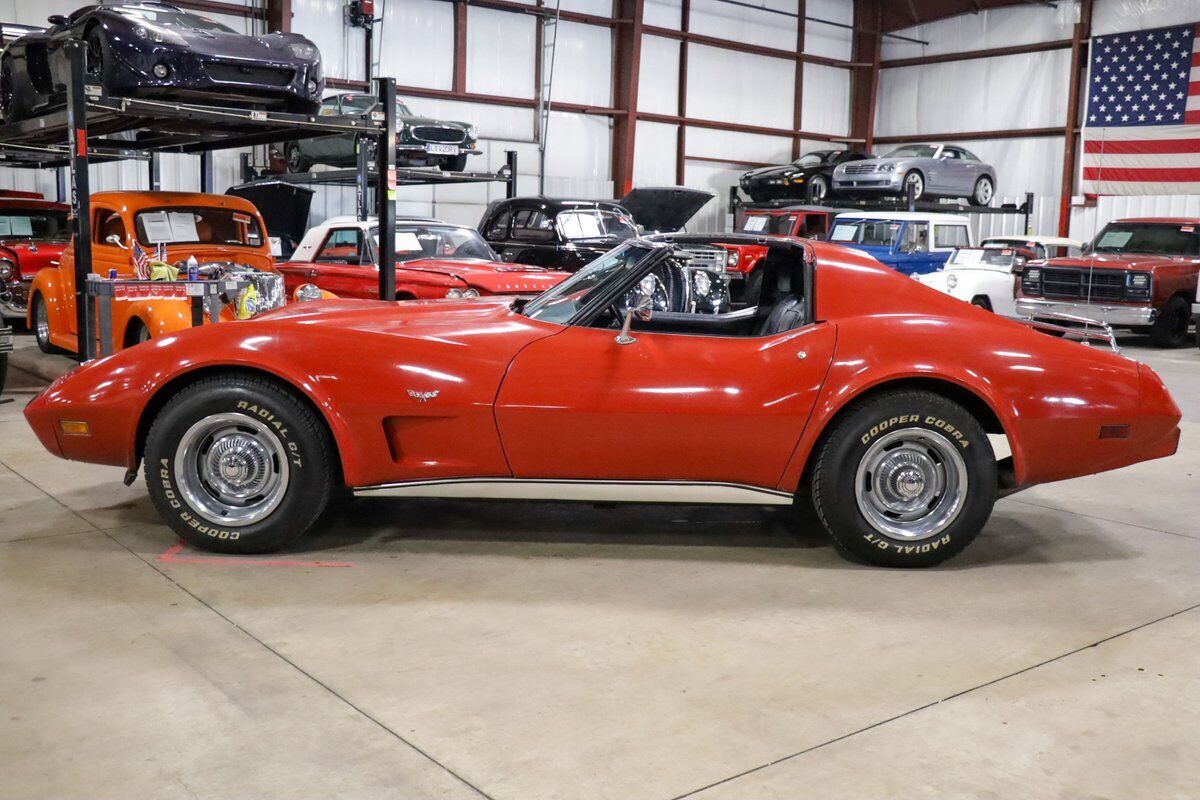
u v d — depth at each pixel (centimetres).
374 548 418
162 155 1778
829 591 378
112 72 720
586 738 262
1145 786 244
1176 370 1130
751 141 2647
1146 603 371
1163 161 2261
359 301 482
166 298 654
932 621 349
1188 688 299
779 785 241
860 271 411
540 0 2225
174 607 347
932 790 240
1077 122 2423
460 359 391
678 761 251
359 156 1032
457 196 2180
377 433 390
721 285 461
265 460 398
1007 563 418
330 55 1973
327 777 241
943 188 2095
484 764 248
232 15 1869
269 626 332
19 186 1667
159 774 241
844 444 391
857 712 279
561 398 386
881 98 2822
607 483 398
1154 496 539
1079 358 402
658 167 2497
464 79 2141
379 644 320
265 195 1583
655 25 2423
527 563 403
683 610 355
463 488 400
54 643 315
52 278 912
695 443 391
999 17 2545
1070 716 279
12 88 827
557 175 2331
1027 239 1853
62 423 400
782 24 2642
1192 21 2195
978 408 404
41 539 420
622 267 420
